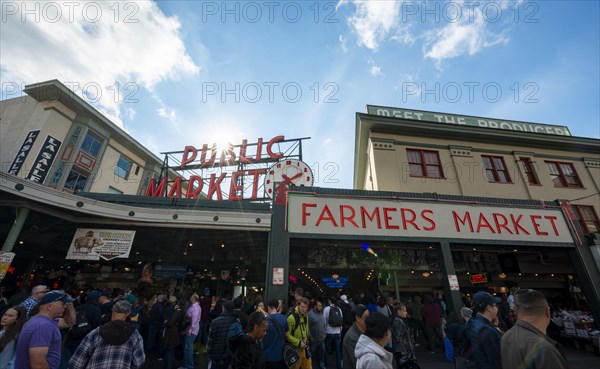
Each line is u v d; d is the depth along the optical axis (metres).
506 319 10.03
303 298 5.83
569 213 12.47
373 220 11.03
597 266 11.52
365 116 15.08
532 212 12.27
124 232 10.85
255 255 15.70
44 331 2.95
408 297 13.86
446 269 10.59
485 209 11.96
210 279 16.94
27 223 11.52
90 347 3.08
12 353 3.20
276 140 18.14
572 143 16.52
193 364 7.15
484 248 13.20
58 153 18.86
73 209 9.90
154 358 8.09
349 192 11.40
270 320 4.89
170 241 14.48
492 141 16.09
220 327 4.61
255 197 15.10
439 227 11.32
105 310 6.62
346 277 15.58
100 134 21.42
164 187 16.75
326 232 10.55
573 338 10.41
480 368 2.97
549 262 14.45
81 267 15.39
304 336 5.49
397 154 14.72
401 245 12.18
